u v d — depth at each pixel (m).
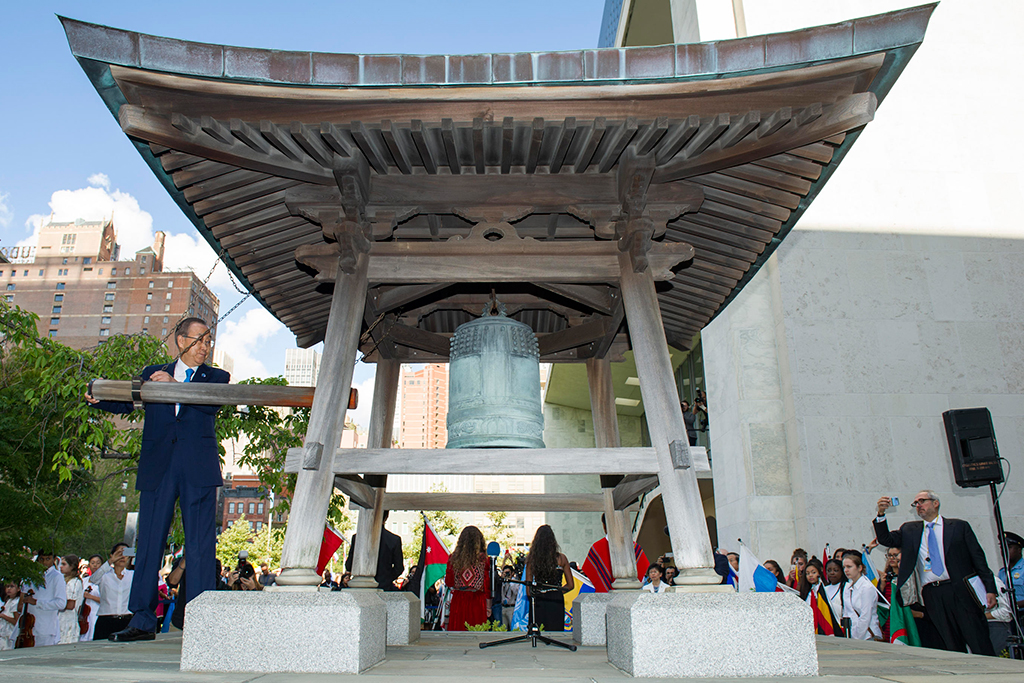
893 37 3.86
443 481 53.97
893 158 13.93
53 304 132.88
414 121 4.13
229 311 6.08
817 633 9.08
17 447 10.00
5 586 10.58
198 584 4.56
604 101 4.09
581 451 4.28
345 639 3.41
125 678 2.87
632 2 19.27
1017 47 14.71
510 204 4.86
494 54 3.88
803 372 12.72
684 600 3.49
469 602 8.81
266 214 5.23
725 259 6.07
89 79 3.93
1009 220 13.58
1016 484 11.95
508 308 7.04
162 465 4.78
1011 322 12.93
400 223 5.45
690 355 23.61
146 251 137.75
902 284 13.19
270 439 9.95
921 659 4.39
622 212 4.82
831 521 11.91
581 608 5.99
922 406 12.49
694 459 4.23
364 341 6.76
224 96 3.96
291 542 3.91
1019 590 7.62
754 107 4.17
